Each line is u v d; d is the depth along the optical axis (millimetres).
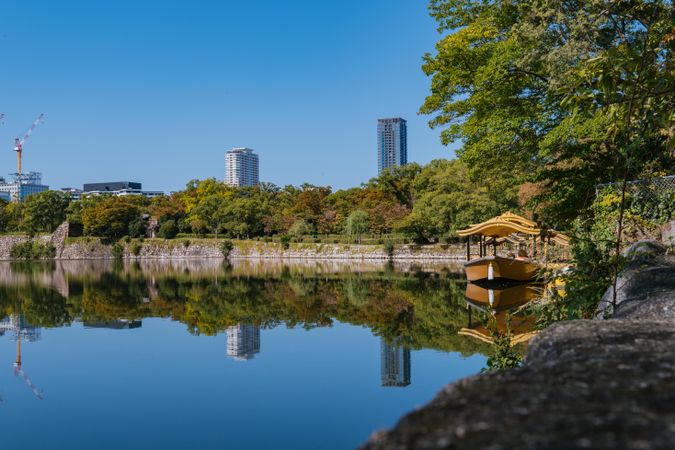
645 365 2223
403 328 13930
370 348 11727
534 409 1682
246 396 8633
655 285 6156
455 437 1485
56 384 9594
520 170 18531
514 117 15859
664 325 3256
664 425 1491
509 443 1408
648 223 12633
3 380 9938
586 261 6129
